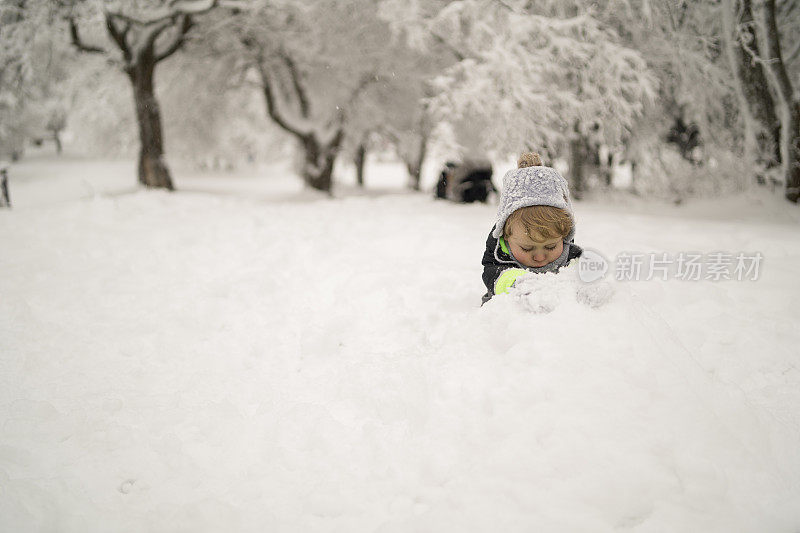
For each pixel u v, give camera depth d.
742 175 8.85
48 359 3.12
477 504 1.57
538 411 1.74
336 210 8.11
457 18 9.76
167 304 4.02
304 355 3.12
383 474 1.89
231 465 2.08
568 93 9.25
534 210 2.25
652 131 12.19
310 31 15.48
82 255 5.36
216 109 19.81
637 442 1.60
